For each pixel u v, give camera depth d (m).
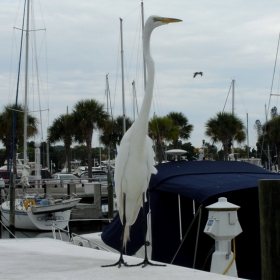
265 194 6.28
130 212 7.46
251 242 10.12
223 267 7.89
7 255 8.77
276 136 42.62
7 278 6.16
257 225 10.12
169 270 6.57
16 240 11.41
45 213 24.38
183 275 6.18
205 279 5.90
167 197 10.05
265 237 6.27
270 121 43.75
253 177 9.98
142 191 7.35
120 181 7.33
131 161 7.18
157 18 7.92
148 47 7.77
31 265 7.36
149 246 10.27
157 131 40.72
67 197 30.25
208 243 10.07
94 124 46.53
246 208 10.21
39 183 31.83
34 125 48.19
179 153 11.98
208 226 7.93
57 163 90.31
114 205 27.70
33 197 26.95
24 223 24.78
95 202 29.02
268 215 6.25
